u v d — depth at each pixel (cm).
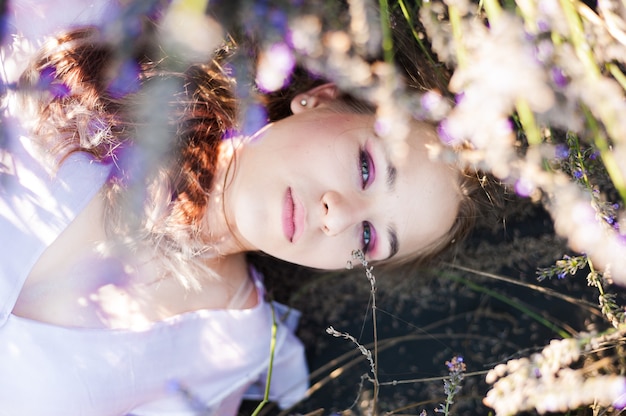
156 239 85
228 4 64
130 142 81
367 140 84
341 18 67
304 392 101
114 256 85
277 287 103
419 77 84
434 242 94
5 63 81
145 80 80
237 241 89
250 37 77
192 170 85
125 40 51
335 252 85
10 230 80
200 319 89
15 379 83
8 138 79
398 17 84
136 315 87
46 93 80
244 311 92
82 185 81
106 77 80
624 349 85
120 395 86
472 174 86
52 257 83
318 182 82
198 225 86
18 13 81
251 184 83
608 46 63
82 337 84
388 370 104
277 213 82
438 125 83
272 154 83
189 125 84
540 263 99
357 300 105
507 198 92
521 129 74
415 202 85
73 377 84
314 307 104
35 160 80
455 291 104
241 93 76
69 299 85
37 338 83
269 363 94
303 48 61
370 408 98
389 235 86
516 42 53
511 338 103
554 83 59
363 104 85
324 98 88
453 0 60
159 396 89
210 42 43
